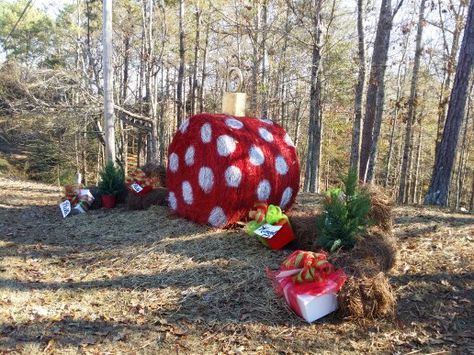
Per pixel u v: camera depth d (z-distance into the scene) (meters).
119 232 6.28
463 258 4.88
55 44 25.53
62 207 7.84
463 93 7.56
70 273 4.87
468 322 3.74
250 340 3.45
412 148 24.17
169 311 3.91
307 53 14.52
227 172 5.71
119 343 3.40
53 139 20.55
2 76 16.84
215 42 21.34
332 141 24.97
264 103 14.58
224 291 4.20
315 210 6.61
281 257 4.88
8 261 5.28
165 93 24.44
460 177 20.14
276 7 15.06
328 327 3.63
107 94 9.12
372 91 10.95
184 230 5.98
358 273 3.88
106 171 8.18
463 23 14.45
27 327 3.62
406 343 3.41
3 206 8.71
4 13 28.19
